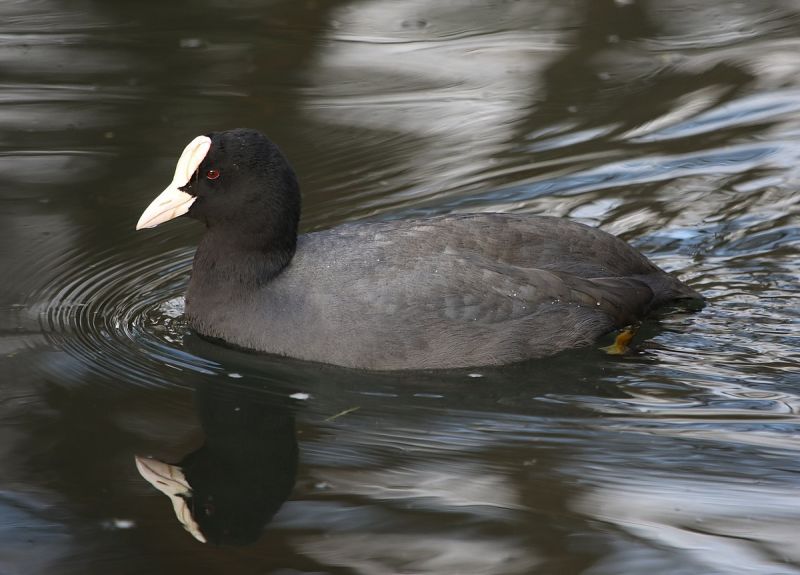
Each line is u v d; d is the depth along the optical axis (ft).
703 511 29.73
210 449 33.83
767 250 46.03
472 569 27.37
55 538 29.17
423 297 37.27
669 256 45.83
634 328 39.65
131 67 64.28
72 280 44.93
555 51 66.44
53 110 58.85
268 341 38.11
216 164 38.60
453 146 55.21
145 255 47.29
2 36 68.49
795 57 64.49
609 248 40.29
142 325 42.11
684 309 41.63
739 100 59.41
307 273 38.19
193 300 39.96
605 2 74.13
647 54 65.77
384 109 59.06
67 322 41.98
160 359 39.50
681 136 55.98
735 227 47.93
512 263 38.60
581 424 34.63
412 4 74.43
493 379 37.42
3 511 30.25
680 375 37.29
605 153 54.54
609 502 30.30
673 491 30.76
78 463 32.76
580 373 37.58
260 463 33.01
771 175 52.03
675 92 60.64
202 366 39.06
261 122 57.31
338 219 48.55
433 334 37.19
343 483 31.63
